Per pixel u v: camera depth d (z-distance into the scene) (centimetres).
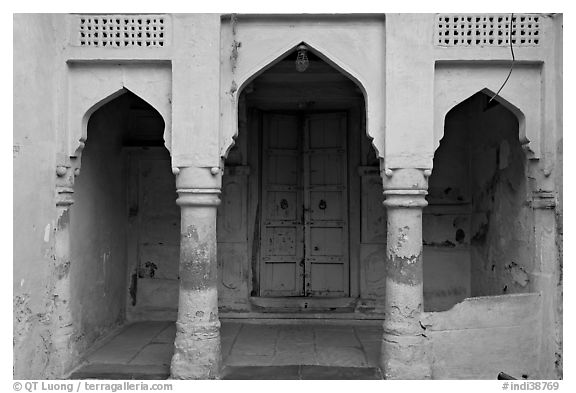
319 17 486
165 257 720
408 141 477
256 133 750
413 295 476
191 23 478
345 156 761
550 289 498
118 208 679
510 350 498
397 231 482
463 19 484
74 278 530
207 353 470
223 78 488
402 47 479
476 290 682
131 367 514
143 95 493
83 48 486
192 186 476
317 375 490
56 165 489
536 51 487
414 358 470
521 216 550
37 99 454
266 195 770
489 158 639
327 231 768
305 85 710
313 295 762
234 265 720
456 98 493
